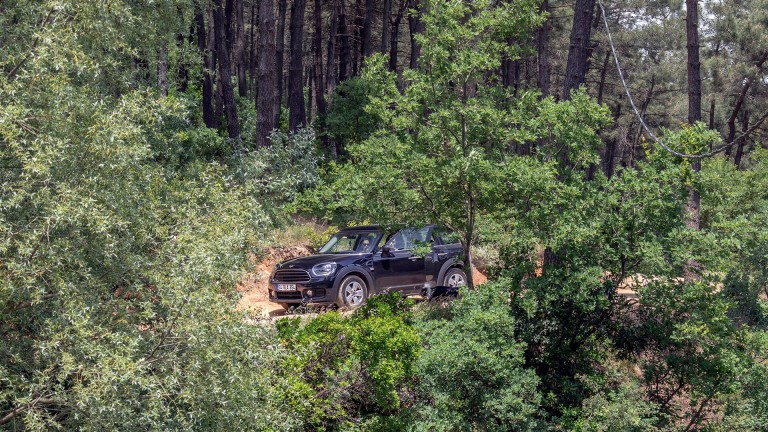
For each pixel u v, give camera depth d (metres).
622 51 53.97
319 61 32.62
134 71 10.07
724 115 47.56
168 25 11.32
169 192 8.50
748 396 12.64
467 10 12.20
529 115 12.60
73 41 6.95
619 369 13.58
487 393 10.88
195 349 6.70
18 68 7.25
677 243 12.19
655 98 55.03
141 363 6.23
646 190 12.40
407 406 10.50
